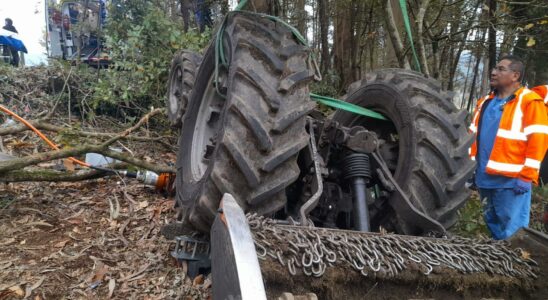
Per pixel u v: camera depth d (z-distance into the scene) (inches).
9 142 198.5
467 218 155.0
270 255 63.9
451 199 105.2
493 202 150.8
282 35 96.0
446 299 73.6
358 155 103.9
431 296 73.3
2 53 424.5
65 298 99.6
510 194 144.1
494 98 154.7
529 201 145.7
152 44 264.8
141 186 173.3
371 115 119.5
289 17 345.1
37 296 99.0
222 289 55.4
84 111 248.4
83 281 106.5
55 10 392.8
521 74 149.0
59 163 186.4
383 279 70.1
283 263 63.7
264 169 82.0
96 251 120.9
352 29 323.6
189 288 102.5
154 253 121.0
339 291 67.8
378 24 327.9
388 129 129.0
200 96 125.3
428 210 102.4
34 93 266.1
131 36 264.4
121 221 141.9
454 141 105.6
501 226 149.4
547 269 78.0
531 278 77.7
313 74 90.7
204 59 122.6
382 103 117.6
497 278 75.9
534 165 137.1
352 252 70.0
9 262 111.8
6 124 215.9
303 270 64.7
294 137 87.0
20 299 97.7
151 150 221.8
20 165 141.0
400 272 70.8
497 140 144.9
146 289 103.7
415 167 101.7
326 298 66.8
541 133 136.1
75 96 263.9
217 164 84.0
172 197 165.5
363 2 276.4
